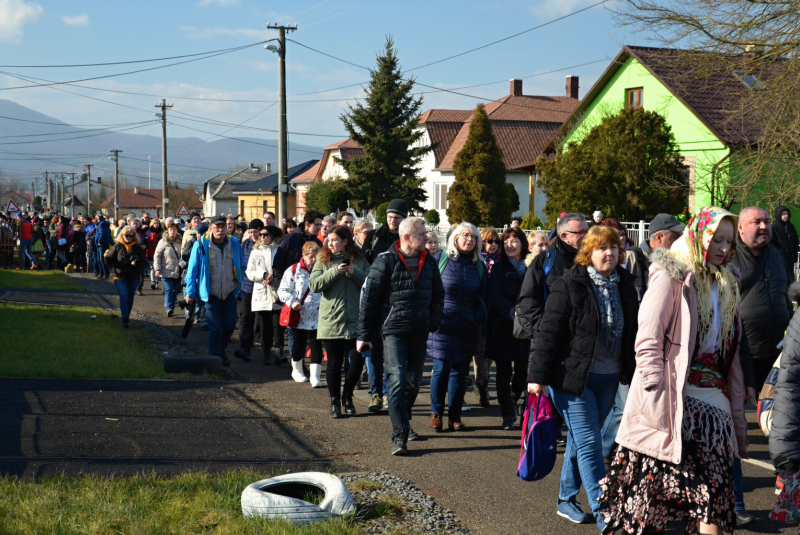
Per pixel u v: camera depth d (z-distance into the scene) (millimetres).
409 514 4809
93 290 20422
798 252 13594
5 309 14703
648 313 3943
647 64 22703
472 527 4676
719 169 18250
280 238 12625
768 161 15070
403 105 43406
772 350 6133
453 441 6734
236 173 107438
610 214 22484
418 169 43938
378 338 7699
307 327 8891
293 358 9320
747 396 4352
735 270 4637
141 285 19766
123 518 4422
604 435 5777
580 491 5441
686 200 23656
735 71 15094
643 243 7238
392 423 6273
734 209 19734
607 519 4027
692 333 3902
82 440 6223
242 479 5230
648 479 3863
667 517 3883
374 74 43500
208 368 9422
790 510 3629
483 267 7160
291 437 6645
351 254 7582
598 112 28906
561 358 4703
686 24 14688
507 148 45594
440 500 5148
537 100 51625
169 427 6773
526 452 4820
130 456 5863
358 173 43219
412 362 6488
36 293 18672
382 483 5398
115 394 7961
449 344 7023
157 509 4645
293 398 8297
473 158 34344
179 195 125375
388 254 6492
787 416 3529
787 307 6238
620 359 4727
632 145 22375
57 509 4543
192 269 9859
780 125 14453
